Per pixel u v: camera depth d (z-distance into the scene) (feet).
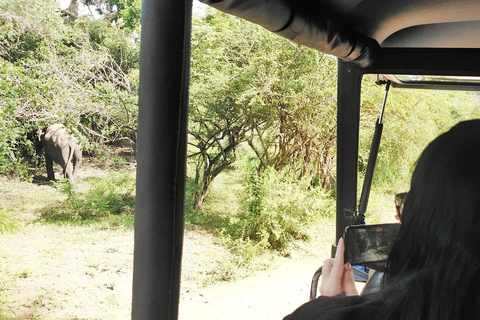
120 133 32.50
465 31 6.95
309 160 27.53
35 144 38.68
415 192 2.06
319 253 23.06
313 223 24.66
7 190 32.30
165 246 3.17
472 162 1.98
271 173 24.98
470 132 2.04
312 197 25.05
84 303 17.60
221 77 25.77
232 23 26.53
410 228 2.05
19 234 24.29
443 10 5.92
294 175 27.68
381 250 3.62
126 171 31.58
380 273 3.71
